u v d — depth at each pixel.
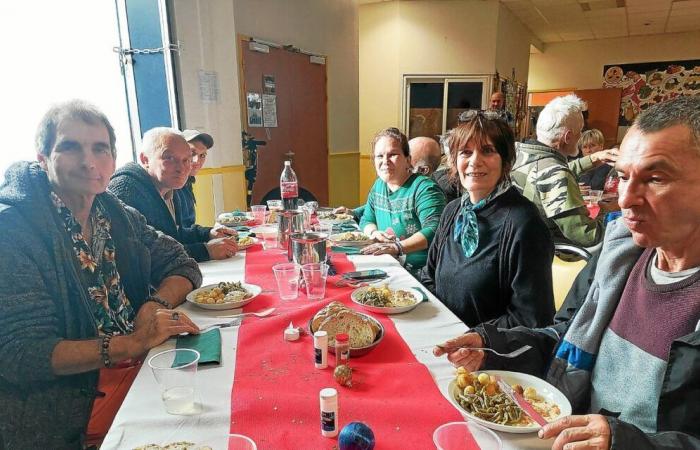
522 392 0.85
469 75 6.36
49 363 0.96
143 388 0.88
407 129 6.67
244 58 4.12
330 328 1.04
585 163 2.82
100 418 1.07
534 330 1.09
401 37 6.36
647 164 0.71
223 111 3.94
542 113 2.34
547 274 1.33
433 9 6.22
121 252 1.44
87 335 1.13
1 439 1.00
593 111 8.94
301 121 5.09
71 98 1.23
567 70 9.07
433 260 1.75
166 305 1.29
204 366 0.96
